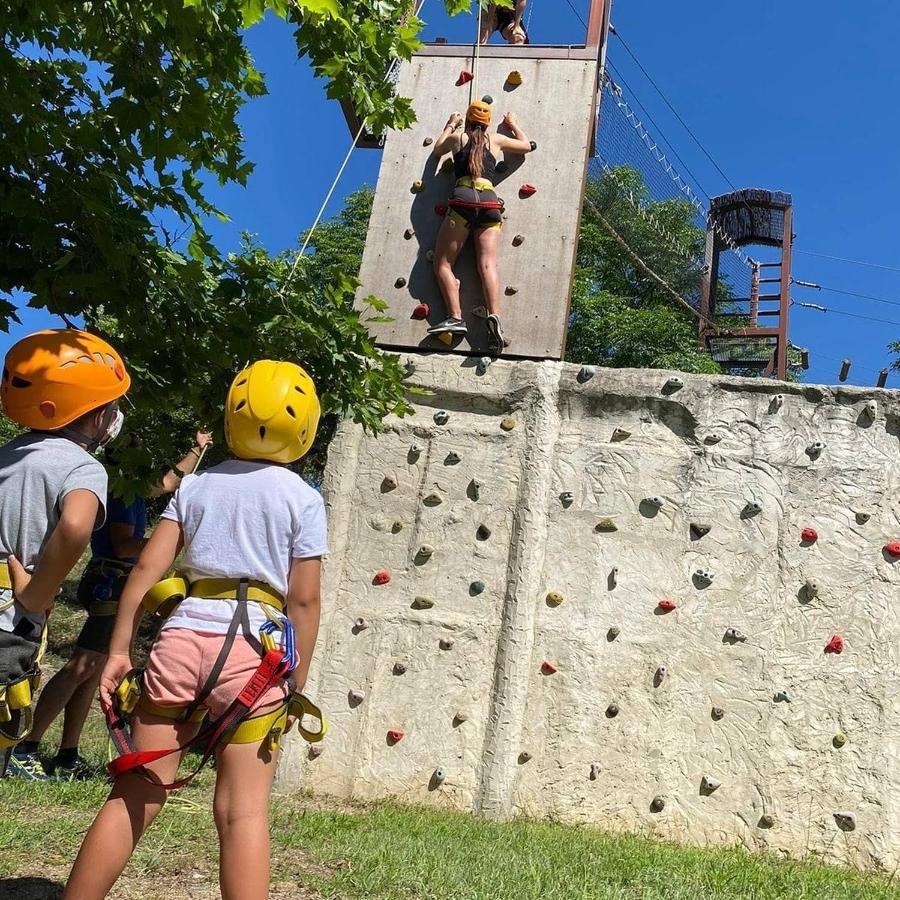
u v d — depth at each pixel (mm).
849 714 5980
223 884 2412
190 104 4672
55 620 12148
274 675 2508
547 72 7605
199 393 5832
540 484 6574
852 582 6203
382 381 6082
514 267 7176
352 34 4637
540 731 6176
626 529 6477
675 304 22078
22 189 4629
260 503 2666
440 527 6625
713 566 6344
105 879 2393
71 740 5379
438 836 4836
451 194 7387
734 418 6582
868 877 5422
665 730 6090
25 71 4746
